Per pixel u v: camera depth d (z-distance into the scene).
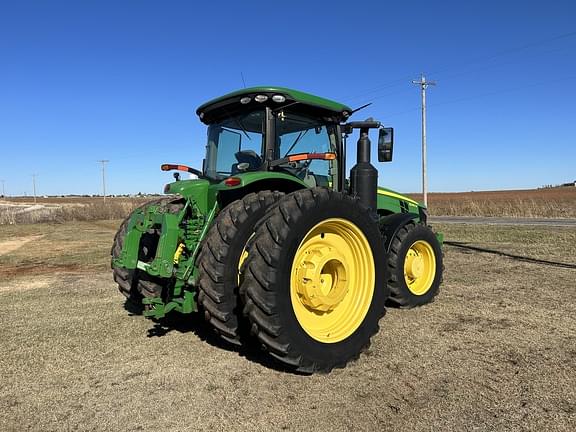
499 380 3.34
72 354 3.99
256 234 3.37
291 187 4.27
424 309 5.30
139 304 4.93
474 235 13.39
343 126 5.04
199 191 4.13
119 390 3.26
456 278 6.98
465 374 3.45
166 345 4.19
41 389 3.30
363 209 3.93
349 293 3.96
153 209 4.27
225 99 4.36
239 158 4.51
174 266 3.87
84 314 5.32
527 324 4.65
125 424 2.79
